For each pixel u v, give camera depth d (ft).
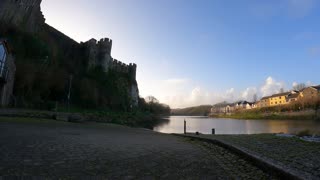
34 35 214.69
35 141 32.86
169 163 23.89
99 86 296.10
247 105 624.59
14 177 15.90
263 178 19.22
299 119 320.50
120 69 460.14
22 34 195.11
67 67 272.51
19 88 150.00
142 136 61.98
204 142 49.29
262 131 150.00
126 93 375.25
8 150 24.94
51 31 312.29
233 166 23.93
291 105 397.19
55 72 209.05
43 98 182.39
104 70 361.10
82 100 236.02
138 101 480.23
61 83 213.25
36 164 19.83
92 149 29.68
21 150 25.43
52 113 111.75
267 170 20.75
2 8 195.83
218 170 21.72
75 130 62.08
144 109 484.33
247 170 22.13
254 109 509.35
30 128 54.13
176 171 20.52
